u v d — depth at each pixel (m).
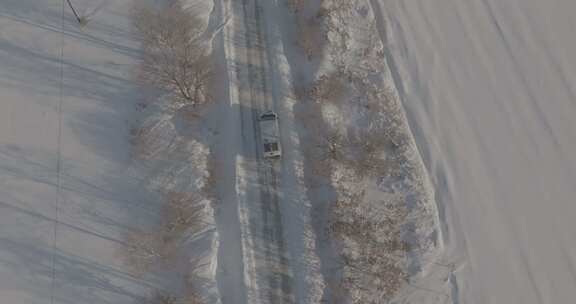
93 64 35.28
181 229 30.91
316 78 35.00
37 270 30.41
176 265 30.33
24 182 32.38
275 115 32.91
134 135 33.25
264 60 35.31
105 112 34.06
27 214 31.62
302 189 32.31
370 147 33.47
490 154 33.78
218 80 34.78
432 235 31.34
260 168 32.62
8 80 34.97
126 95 34.47
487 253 31.17
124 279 30.09
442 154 33.59
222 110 33.97
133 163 32.72
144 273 30.17
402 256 31.00
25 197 32.00
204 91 34.31
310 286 30.06
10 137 33.50
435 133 34.16
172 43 34.84
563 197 32.81
